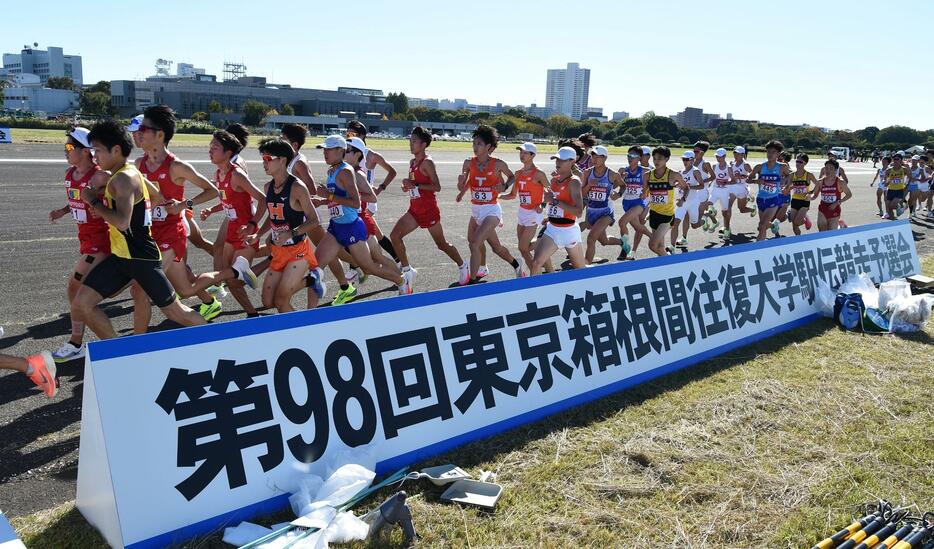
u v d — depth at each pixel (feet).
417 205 24.72
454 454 12.57
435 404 12.78
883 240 30.81
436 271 27.78
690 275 19.81
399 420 12.21
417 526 10.23
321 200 21.39
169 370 9.80
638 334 17.49
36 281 22.48
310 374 11.29
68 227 31.35
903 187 53.98
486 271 25.02
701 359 18.95
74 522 9.91
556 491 11.47
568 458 12.59
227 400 10.30
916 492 12.10
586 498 11.32
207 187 17.43
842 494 11.87
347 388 11.68
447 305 13.56
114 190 13.19
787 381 17.38
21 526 9.73
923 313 22.54
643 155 30.50
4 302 20.12
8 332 17.69
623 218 30.83
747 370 18.22
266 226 20.10
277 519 10.28
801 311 23.84
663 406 15.39
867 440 14.03
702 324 19.58
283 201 16.66
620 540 10.25
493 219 24.47
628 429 14.06
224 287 22.20
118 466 9.11
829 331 22.63
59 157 61.21
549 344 15.23
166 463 9.55
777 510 11.26
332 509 10.13
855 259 28.30
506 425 13.75
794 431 14.34
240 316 20.24
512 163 89.81
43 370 12.81
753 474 12.34
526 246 24.93
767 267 23.00
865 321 22.77
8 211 33.94
